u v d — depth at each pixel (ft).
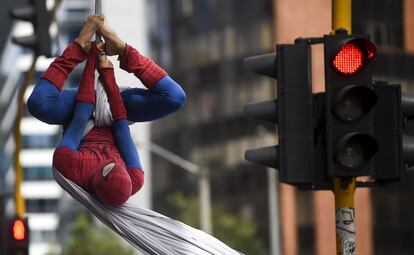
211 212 318.45
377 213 328.90
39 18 87.92
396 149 47.09
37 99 36.37
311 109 47.47
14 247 102.89
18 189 107.65
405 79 337.31
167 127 418.51
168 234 36.06
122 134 36.55
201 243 36.17
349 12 48.67
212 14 389.80
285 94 47.47
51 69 36.73
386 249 328.70
